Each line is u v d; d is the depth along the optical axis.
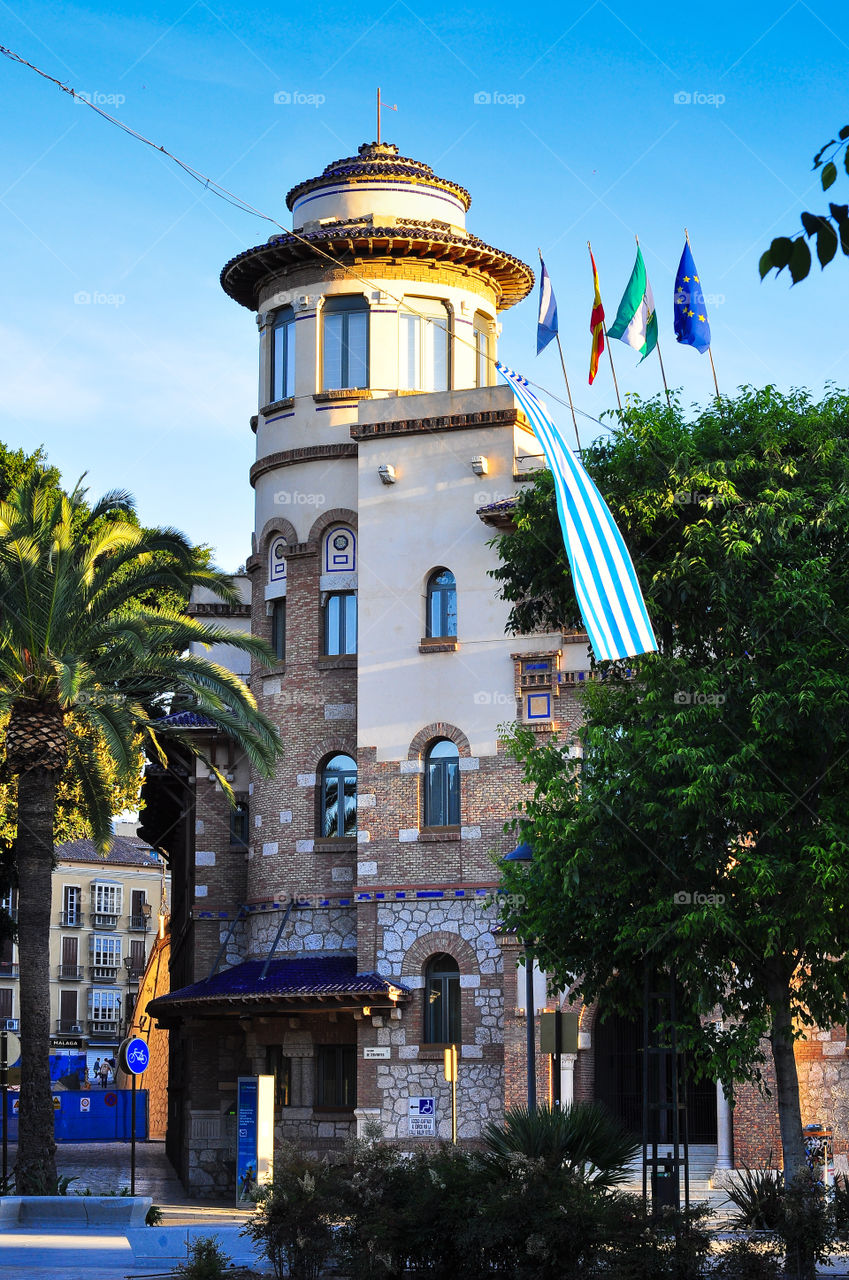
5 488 54.38
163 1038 72.25
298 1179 19.25
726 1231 22.08
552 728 37.44
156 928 117.19
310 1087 39.22
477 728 38.19
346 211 44.03
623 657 25.11
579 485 26.31
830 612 24.72
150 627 34.41
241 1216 33.06
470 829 37.88
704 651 27.11
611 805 25.02
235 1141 41.09
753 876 23.84
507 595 29.28
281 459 42.59
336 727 41.00
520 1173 18.44
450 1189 18.64
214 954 43.34
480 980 37.19
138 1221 30.47
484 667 38.44
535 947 26.91
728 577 25.25
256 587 43.47
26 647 33.62
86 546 34.66
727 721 25.12
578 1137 20.73
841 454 26.08
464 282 43.69
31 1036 32.72
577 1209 17.84
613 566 25.59
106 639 34.31
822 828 23.91
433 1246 18.47
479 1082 36.69
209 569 36.78
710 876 24.83
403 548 39.78
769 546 25.22
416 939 37.94
